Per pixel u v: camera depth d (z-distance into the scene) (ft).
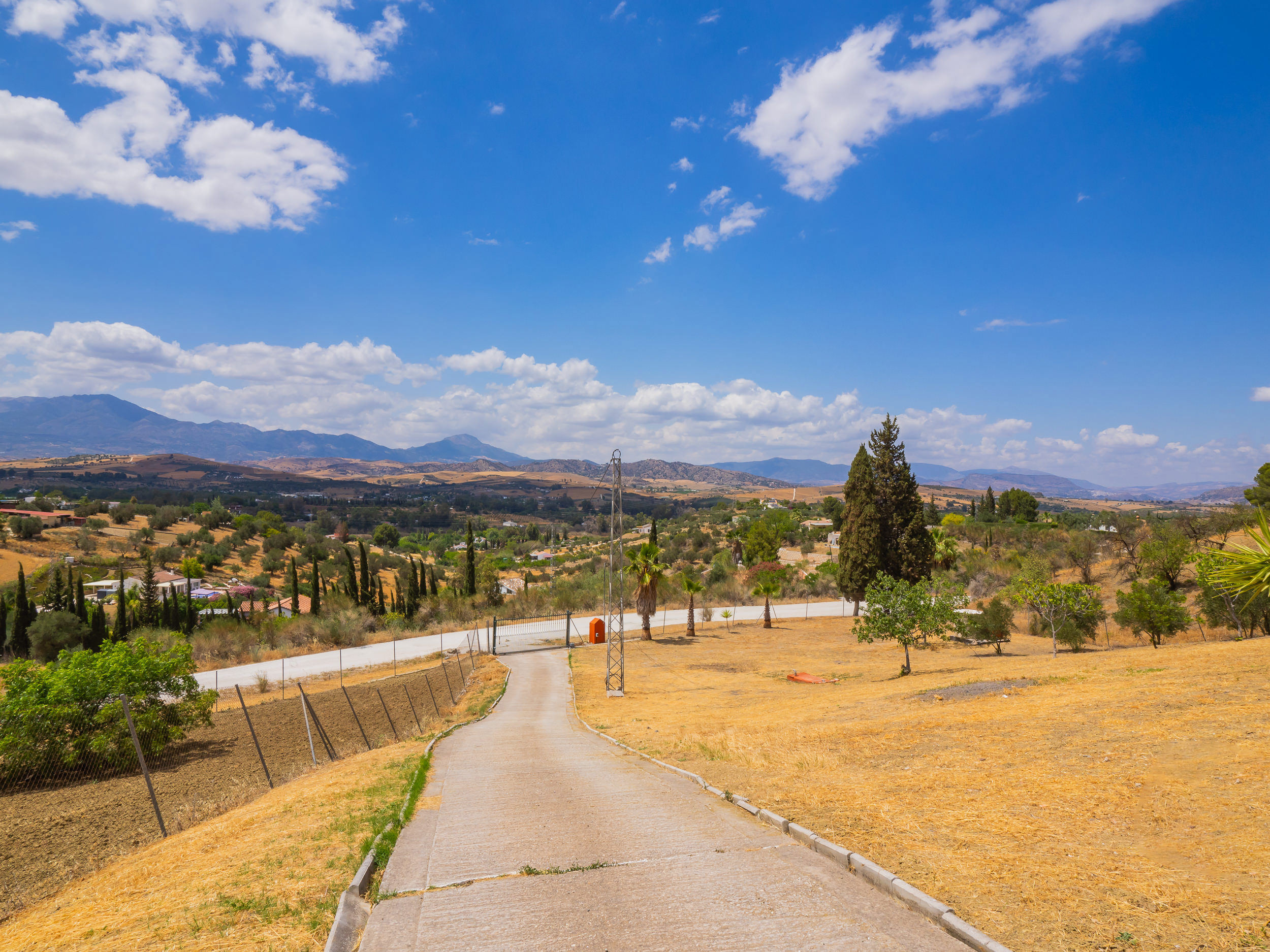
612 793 31.55
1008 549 240.32
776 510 456.04
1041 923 14.20
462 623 205.67
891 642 145.89
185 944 16.17
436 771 39.88
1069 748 29.73
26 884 30.19
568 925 15.83
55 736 59.88
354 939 16.51
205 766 63.57
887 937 14.49
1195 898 14.52
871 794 26.48
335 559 402.31
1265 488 156.76
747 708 71.20
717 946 14.26
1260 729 27.71
